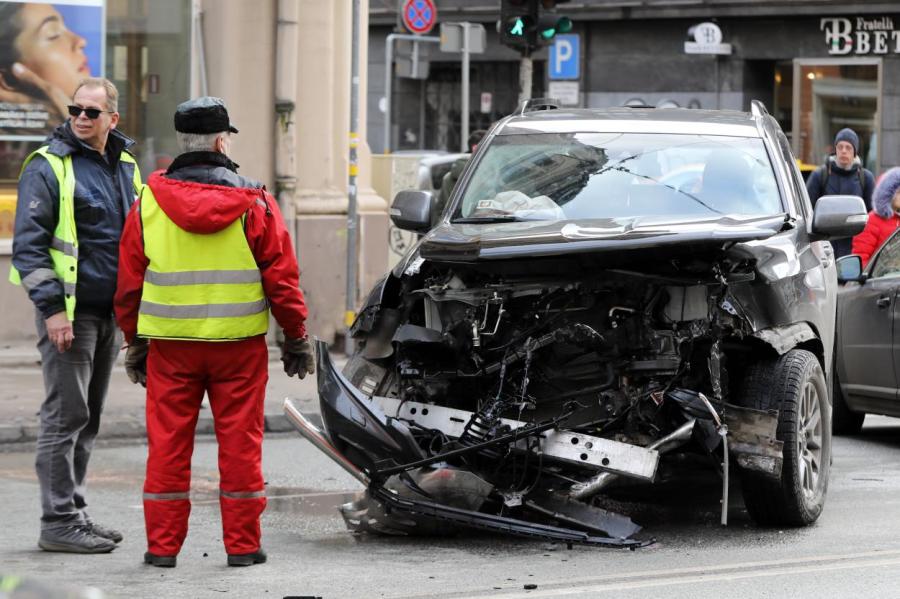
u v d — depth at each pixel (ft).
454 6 160.45
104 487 46.19
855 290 57.47
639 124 45.16
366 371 38.93
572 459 35.73
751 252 38.17
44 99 72.18
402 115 166.91
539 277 37.70
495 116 163.63
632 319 37.37
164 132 75.66
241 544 34.27
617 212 41.50
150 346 33.94
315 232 77.92
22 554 35.58
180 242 33.24
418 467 36.04
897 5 141.90
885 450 55.47
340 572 33.65
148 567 34.14
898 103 143.95
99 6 73.15
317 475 48.91
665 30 151.64
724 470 36.32
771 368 38.73
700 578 33.01
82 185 35.32
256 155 76.23
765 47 148.25
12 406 59.06
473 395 38.42
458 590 31.68
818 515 40.04
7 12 71.15
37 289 34.47
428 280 38.93
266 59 76.07
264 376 34.40
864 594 31.50
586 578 32.94
